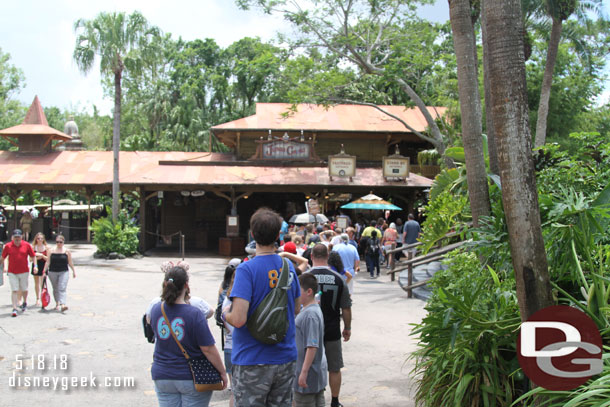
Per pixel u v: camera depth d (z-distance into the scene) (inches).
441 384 191.8
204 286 579.2
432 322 183.9
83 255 899.4
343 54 803.4
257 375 137.9
